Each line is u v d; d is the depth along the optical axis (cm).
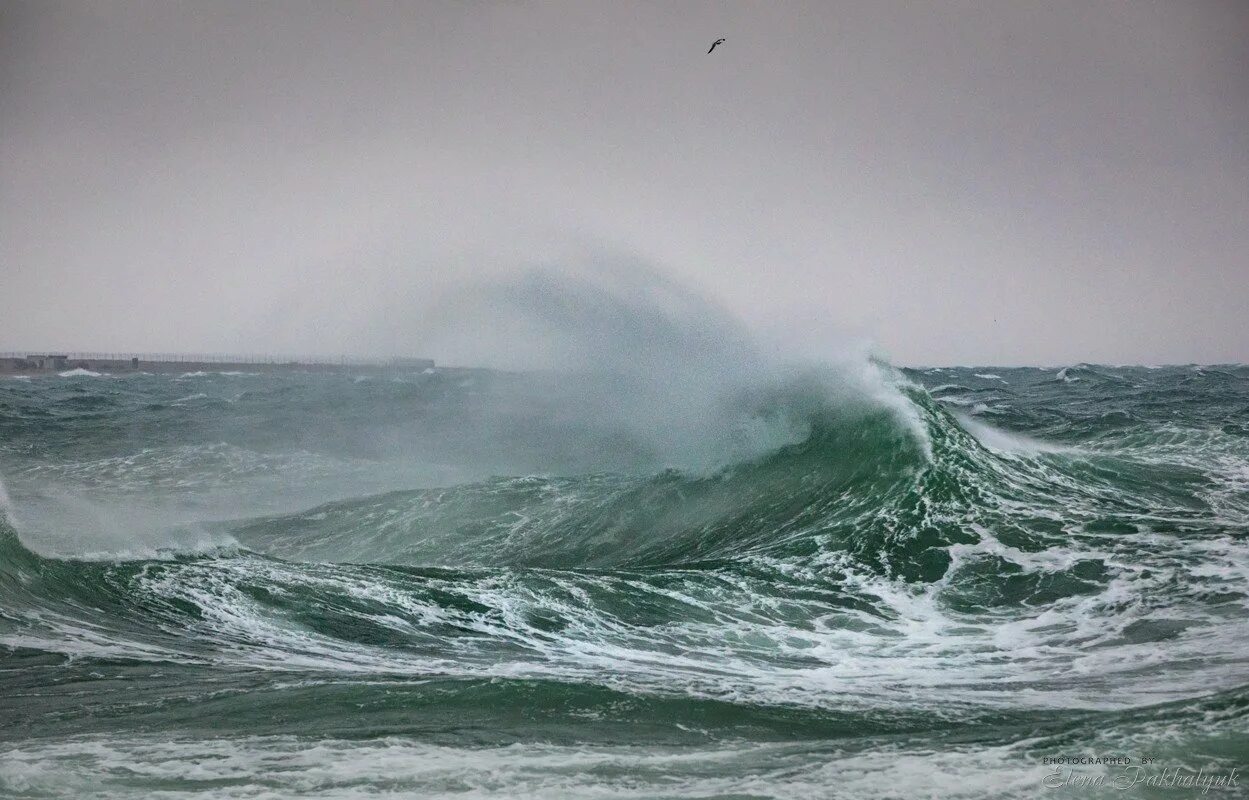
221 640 5191
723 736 3688
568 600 6234
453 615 5853
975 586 6525
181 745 3425
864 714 4012
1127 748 3278
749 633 5734
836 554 7375
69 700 4031
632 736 3656
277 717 3803
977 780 3088
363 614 5791
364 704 3988
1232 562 6369
